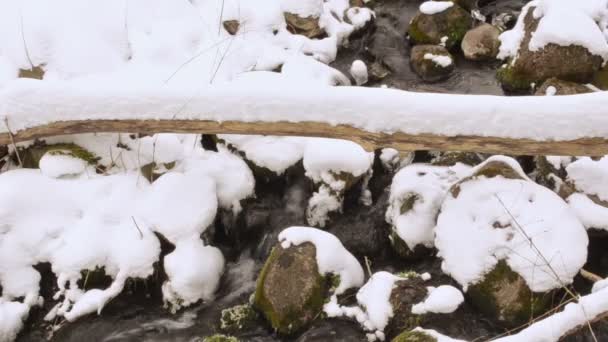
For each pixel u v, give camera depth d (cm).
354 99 293
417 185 365
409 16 579
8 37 427
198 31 484
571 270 302
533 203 328
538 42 462
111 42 452
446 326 311
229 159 395
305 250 328
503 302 307
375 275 328
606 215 341
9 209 341
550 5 477
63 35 430
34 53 421
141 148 374
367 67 518
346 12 548
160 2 484
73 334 328
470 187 346
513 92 486
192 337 328
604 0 502
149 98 313
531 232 315
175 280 334
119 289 336
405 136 294
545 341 238
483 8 579
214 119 312
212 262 350
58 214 349
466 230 333
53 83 327
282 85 306
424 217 356
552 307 306
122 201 354
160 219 346
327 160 380
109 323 333
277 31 507
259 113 304
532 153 290
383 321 307
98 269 338
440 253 339
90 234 340
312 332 318
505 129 281
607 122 269
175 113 313
